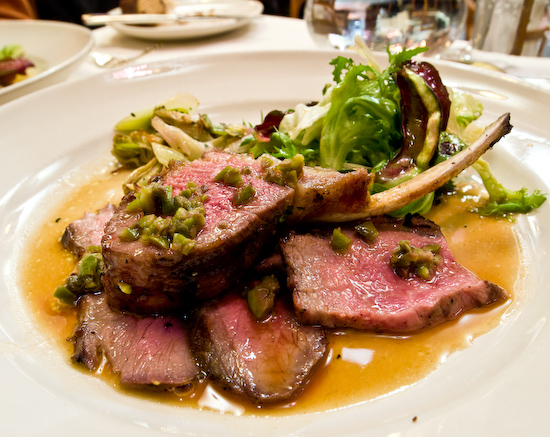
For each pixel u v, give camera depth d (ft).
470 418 0.42
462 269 0.59
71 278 0.60
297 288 0.56
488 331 0.54
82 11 1.82
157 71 1.05
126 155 0.88
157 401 0.49
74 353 0.53
